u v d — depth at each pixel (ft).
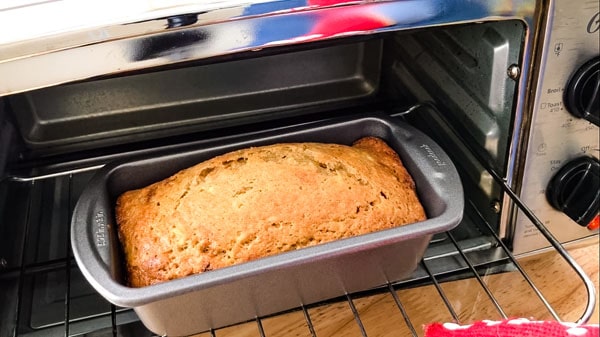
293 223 1.79
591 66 1.83
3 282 1.92
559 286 2.18
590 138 1.98
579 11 1.76
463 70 2.07
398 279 1.93
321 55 2.39
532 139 1.94
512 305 2.09
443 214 1.76
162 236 1.76
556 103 1.89
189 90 2.35
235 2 1.58
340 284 1.84
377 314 2.08
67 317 1.81
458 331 1.68
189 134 2.35
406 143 1.98
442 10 1.70
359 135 2.07
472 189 2.20
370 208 1.84
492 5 1.72
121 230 1.81
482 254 2.08
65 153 2.28
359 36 1.71
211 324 1.81
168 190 1.85
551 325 1.58
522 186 2.02
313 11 1.63
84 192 1.81
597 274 2.23
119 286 1.58
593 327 1.55
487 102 2.01
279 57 2.36
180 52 1.61
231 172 1.86
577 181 2.00
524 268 2.23
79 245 1.67
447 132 2.25
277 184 1.82
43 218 2.12
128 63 1.60
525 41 1.79
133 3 1.57
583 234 2.19
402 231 1.70
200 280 1.59
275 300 1.80
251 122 2.39
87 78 1.59
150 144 2.33
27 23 1.53
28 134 2.27
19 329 1.85
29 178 2.13
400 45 2.37
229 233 1.76
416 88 2.36
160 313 1.69
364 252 1.73
